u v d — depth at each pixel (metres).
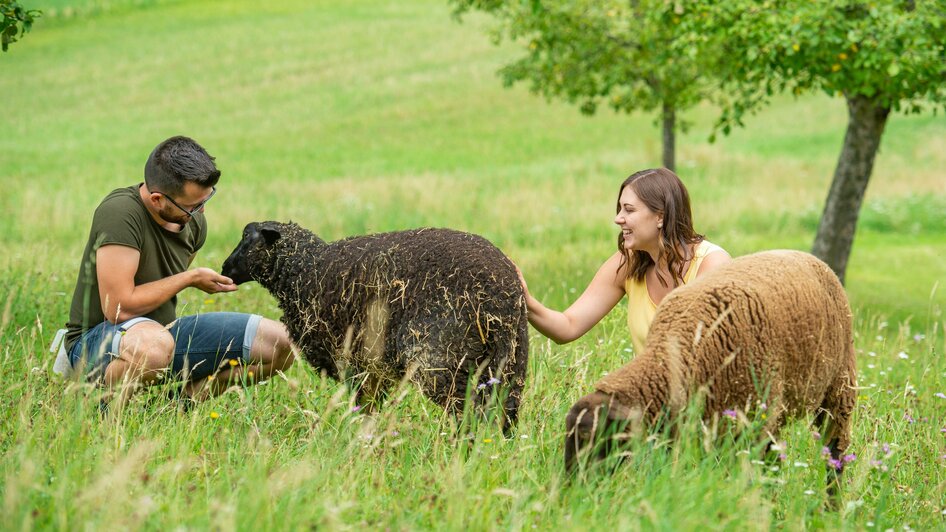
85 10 57.81
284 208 20.73
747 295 4.32
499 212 20.66
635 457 3.89
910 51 9.99
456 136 37.22
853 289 14.47
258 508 3.51
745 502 3.82
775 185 25.97
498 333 5.16
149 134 37.09
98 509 3.56
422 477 4.33
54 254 11.22
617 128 38.38
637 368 4.15
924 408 6.17
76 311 5.44
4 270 9.47
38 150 33.00
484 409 5.06
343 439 4.48
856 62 10.23
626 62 16.03
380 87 45.12
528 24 15.87
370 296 5.41
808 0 10.56
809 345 4.52
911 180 27.06
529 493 3.93
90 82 45.78
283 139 36.72
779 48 10.84
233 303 8.63
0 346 5.76
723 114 12.09
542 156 33.12
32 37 53.59
